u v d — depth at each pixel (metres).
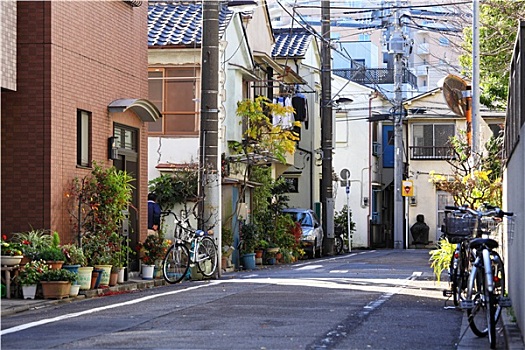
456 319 11.52
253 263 26.00
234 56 28.16
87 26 17.84
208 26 20.05
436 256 16.61
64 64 16.72
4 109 16.17
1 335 9.94
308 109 42.38
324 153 37.38
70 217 16.73
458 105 20.39
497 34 24.61
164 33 26.55
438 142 49.91
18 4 16.19
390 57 61.91
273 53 40.03
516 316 10.26
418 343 9.41
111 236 17.14
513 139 11.38
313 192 42.62
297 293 14.74
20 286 14.32
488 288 9.23
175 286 17.44
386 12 43.78
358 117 50.12
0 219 15.33
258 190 29.33
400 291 15.28
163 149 26.33
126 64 20.06
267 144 27.73
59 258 14.88
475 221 11.54
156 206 21.81
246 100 27.81
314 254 34.22
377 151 51.34
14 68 15.46
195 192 24.16
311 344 9.06
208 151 20.17
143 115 20.52
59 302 14.15
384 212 53.59
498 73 25.44
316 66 45.19
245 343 9.09
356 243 49.78
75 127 17.12
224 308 12.37
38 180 16.05
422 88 63.12
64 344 9.07
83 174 17.44
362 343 9.24
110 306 13.02
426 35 58.66
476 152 19.58
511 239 11.45
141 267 19.31
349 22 61.69
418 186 50.12
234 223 25.94
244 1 20.47
